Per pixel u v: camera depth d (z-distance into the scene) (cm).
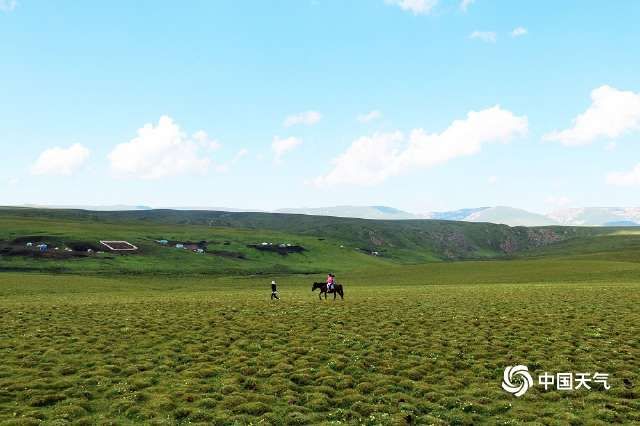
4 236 19038
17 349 3359
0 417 2136
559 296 6134
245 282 13075
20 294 8050
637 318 4353
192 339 3694
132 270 16275
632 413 2234
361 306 5469
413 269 14562
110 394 2473
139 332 3950
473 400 2434
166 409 2280
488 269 13325
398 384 2664
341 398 2442
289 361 3089
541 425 2127
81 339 3669
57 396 2405
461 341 3609
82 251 18250
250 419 2166
